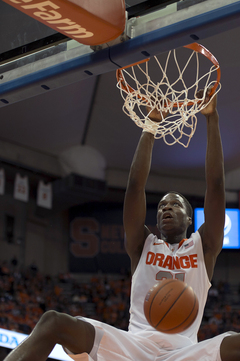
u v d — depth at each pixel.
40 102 12.62
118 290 16.45
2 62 3.22
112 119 13.66
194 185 17.41
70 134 14.83
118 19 2.52
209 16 2.46
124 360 2.41
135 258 2.97
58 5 2.30
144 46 2.67
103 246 18.20
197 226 16.69
